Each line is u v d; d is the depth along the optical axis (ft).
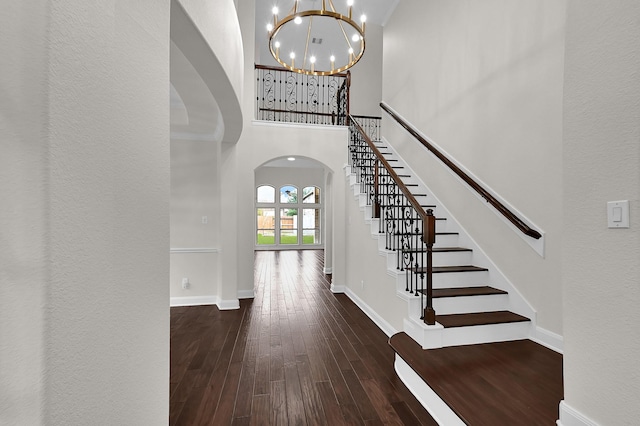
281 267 26.78
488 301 9.66
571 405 4.90
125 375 3.12
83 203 2.55
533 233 8.70
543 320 8.66
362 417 6.72
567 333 4.98
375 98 27.40
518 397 6.19
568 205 4.95
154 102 3.69
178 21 5.53
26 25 2.16
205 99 11.25
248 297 16.61
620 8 4.25
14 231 2.13
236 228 14.97
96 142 2.71
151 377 3.62
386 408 7.03
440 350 8.23
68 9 2.38
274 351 10.02
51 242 2.21
